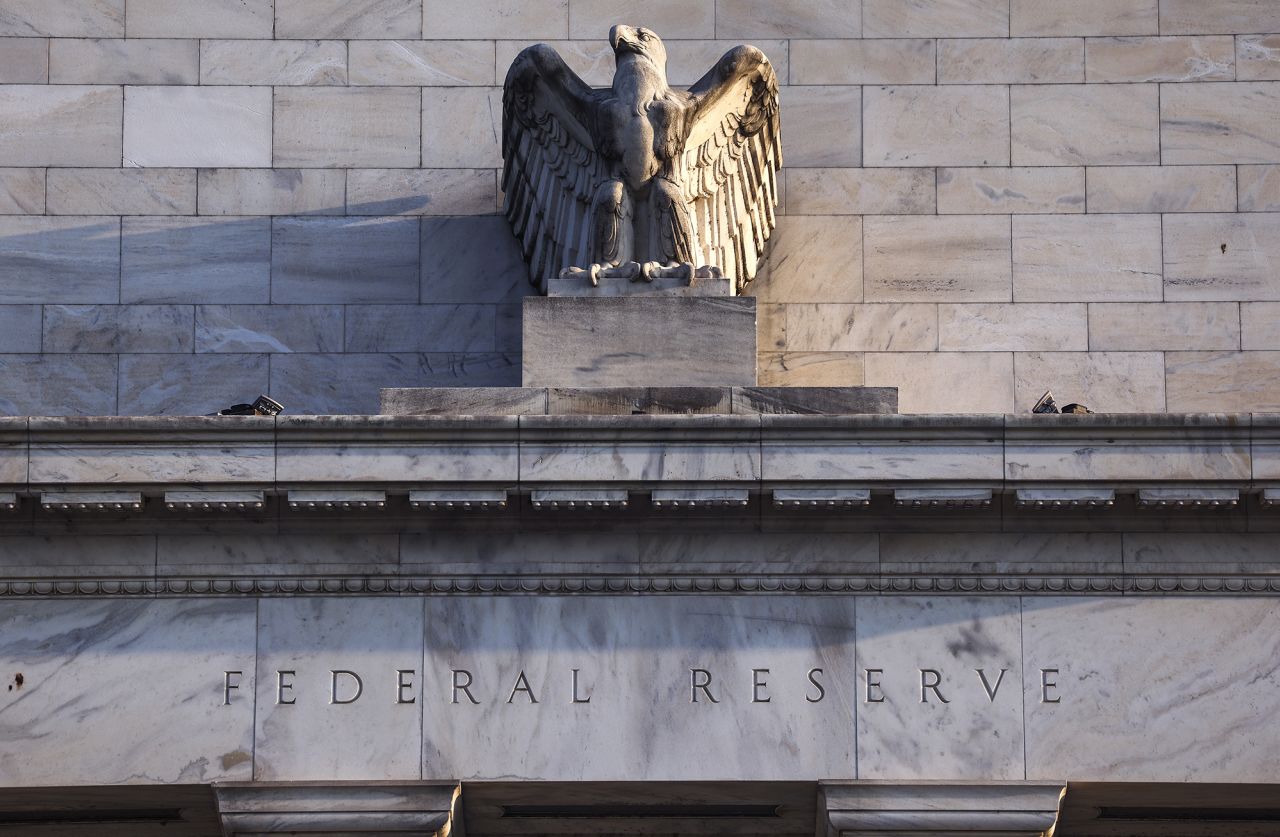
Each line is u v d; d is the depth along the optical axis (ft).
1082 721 111.96
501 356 134.41
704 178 128.77
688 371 120.06
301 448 110.93
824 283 134.82
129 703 112.88
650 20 138.82
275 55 138.31
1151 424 110.01
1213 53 137.39
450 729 112.47
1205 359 133.28
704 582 113.39
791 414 112.88
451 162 137.28
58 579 113.60
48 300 134.82
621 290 121.80
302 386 134.00
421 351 134.51
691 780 111.75
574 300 120.47
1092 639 112.78
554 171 128.47
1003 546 113.29
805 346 134.00
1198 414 110.11
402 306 135.13
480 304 135.13
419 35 138.62
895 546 113.50
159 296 135.03
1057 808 111.14
